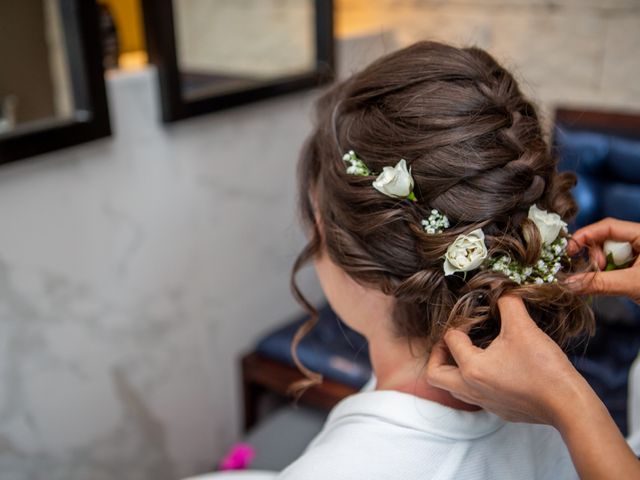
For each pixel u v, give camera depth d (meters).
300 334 0.83
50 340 1.39
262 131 1.84
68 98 1.28
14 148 1.17
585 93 2.04
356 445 0.58
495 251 0.56
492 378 0.48
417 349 0.62
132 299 1.56
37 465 1.43
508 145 0.57
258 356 1.84
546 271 0.57
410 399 0.60
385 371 0.67
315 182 0.69
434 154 0.56
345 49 2.02
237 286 1.88
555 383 0.45
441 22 2.18
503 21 2.09
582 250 0.67
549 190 0.61
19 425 1.37
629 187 1.79
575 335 0.61
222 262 1.81
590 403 0.43
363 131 0.60
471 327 0.56
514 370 0.47
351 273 0.61
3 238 1.24
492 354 0.49
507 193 0.56
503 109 0.58
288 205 2.00
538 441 0.66
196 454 1.86
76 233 1.38
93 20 1.26
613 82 1.98
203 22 1.60
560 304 0.56
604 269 0.65
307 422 1.67
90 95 1.28
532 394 0.45
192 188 1.65
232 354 1.92
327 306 2.00
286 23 1.81
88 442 1.53
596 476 0.40
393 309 0.63
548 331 0.59
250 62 1.76
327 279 0.69
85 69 1.26
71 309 1.41
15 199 1.25
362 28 2.28
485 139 0.56
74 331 1.44
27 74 1.21
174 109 1.49
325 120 0.65
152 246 1.58
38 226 1.30
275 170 1.92
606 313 1.72
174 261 1.65
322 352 1.77
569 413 0.43
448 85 0.58
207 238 1.74
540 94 2.11
